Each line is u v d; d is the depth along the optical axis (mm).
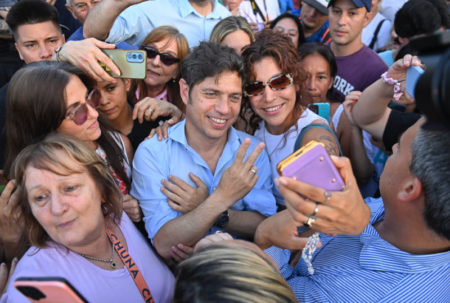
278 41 1931
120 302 1403
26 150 1297
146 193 1901
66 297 836
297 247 1518
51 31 2703
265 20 4461
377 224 1556
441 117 613
